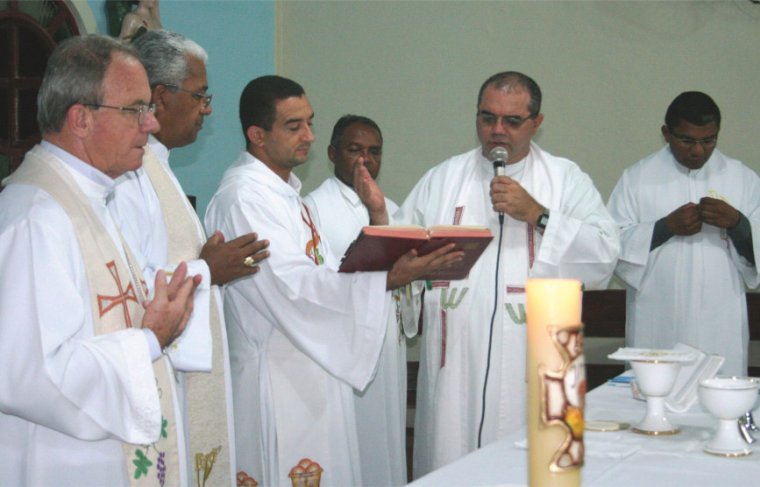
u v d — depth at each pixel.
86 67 2.14
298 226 3.20
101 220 2.21
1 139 4.31
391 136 6.74
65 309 1.99
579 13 6.36
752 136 6.04
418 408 3.51
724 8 6.08
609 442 2.10
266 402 3.17
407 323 3.68
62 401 1.93
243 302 3.23
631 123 6.27
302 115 3.19
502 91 3.28
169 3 5.63
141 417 2.03
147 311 2.13
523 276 3.34
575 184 3.51
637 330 4.31
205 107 2.90
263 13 6.66
